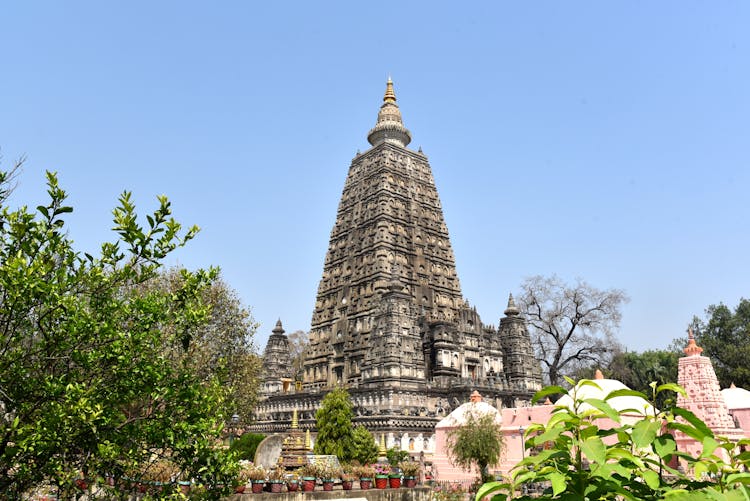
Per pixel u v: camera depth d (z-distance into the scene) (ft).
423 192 351.05
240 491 97.30
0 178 42.65
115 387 43.32
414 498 116.06
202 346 140.05
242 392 178.70
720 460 24.21
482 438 139.13
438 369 276.41
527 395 282.56
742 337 308.19
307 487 103.76
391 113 371.97
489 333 315.78
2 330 41.83
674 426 24.72
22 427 38.04
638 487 24.09
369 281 307.78
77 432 39.91
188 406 47.19
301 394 294.87
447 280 335.67
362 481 113.70
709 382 127.75
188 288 49.93
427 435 242.37
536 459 24.41
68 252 43.75
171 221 46.01
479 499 24.99
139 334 43.83
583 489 22.93
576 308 321.52
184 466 47.24
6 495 39.88
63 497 43.21
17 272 37.96
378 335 268.41
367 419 243.19
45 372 43.96
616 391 25.98
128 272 45.11
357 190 351.25
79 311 41.22
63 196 42.63
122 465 45.24
